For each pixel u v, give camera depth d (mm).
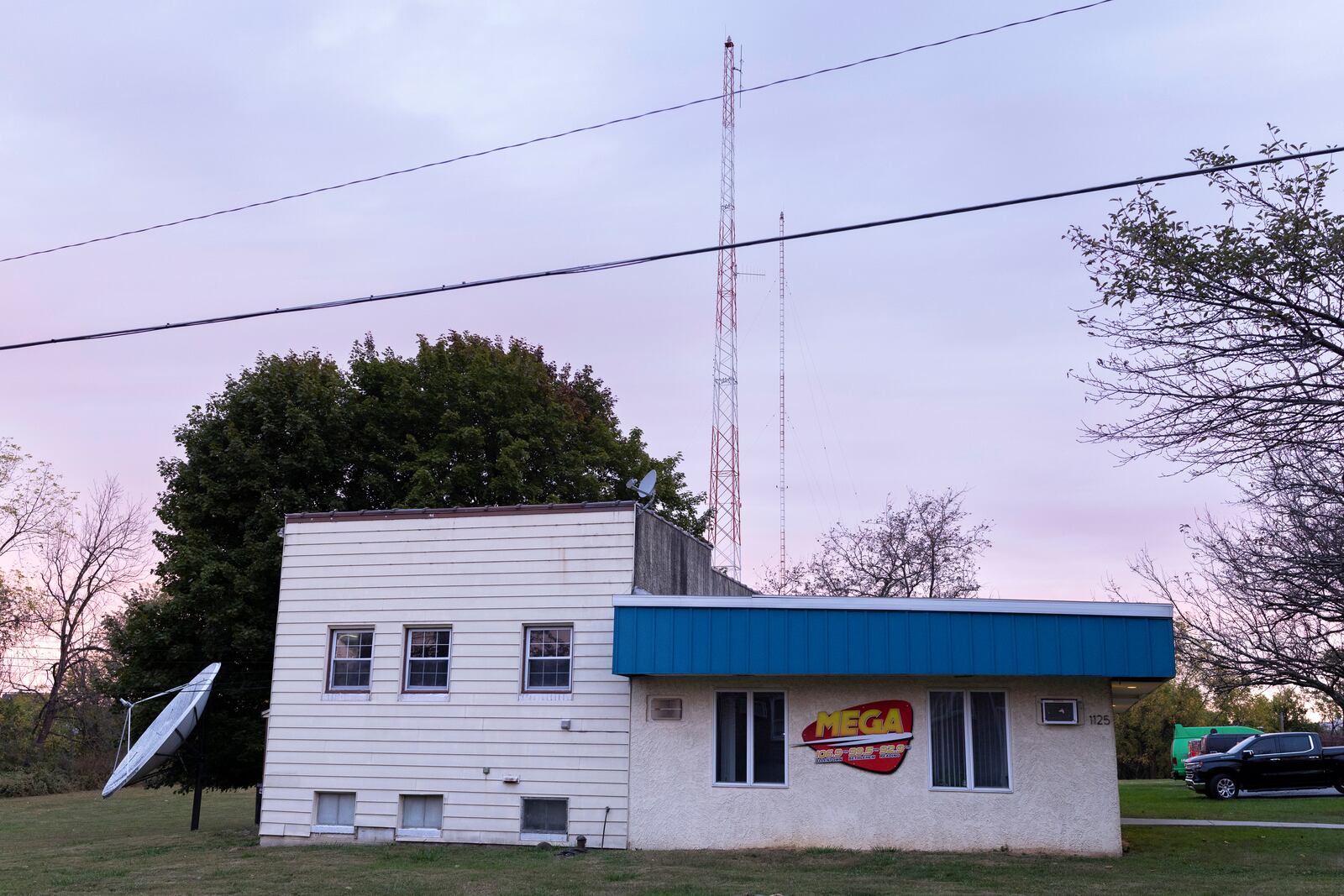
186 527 29984
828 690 17656
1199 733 41281
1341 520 13461
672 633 17453
